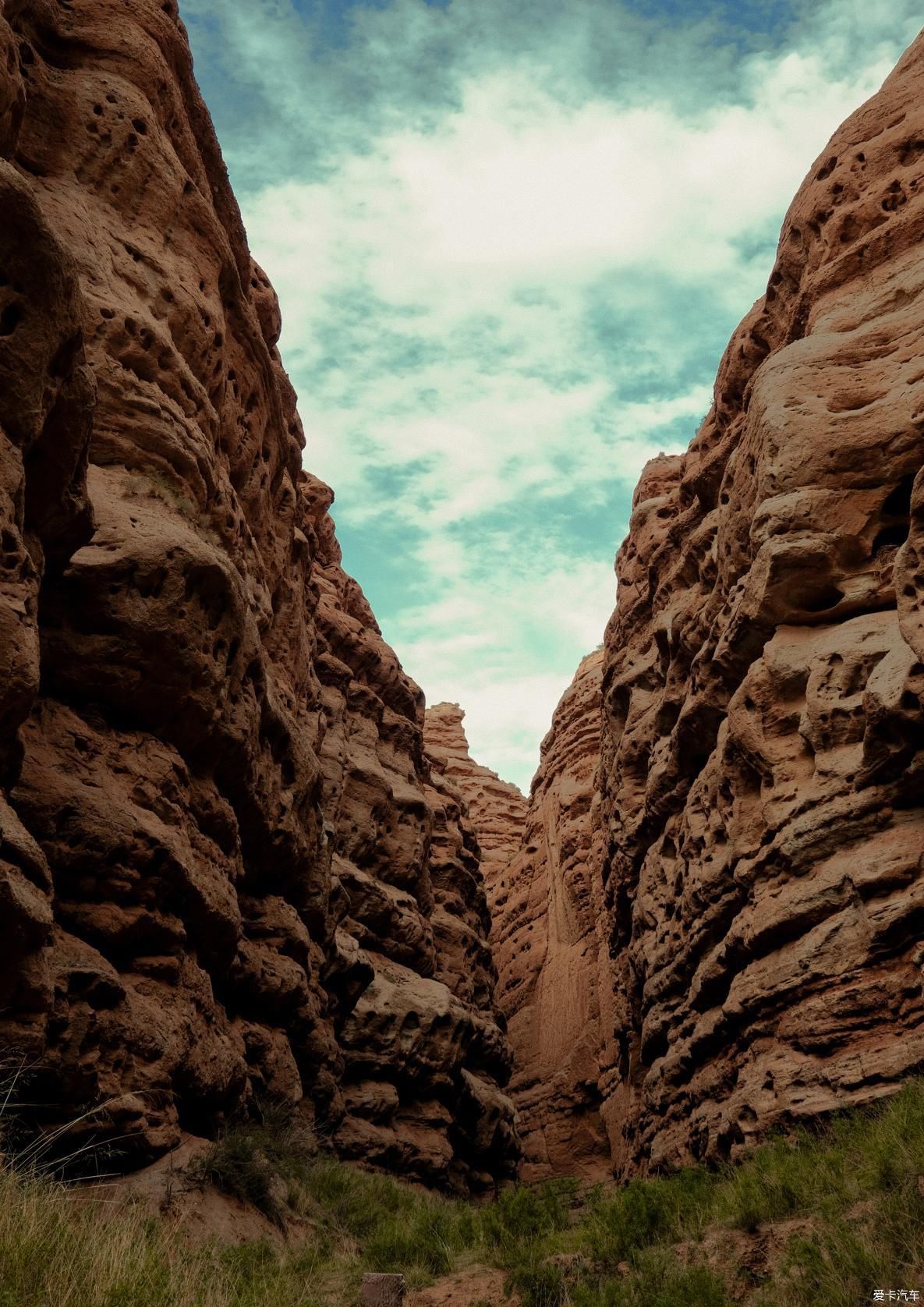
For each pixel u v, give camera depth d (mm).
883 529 17125
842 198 21250
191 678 13367
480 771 75188
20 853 9273
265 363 21031
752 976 15148
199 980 13094
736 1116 14141
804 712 16016
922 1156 9305
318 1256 11906
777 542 17312
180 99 18531
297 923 17969
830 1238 8438
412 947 28891
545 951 49281
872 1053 12891
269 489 22156
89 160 16516
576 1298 9023
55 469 10695
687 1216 10594
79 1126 10430
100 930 11594
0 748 9578
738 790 17234
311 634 28203
